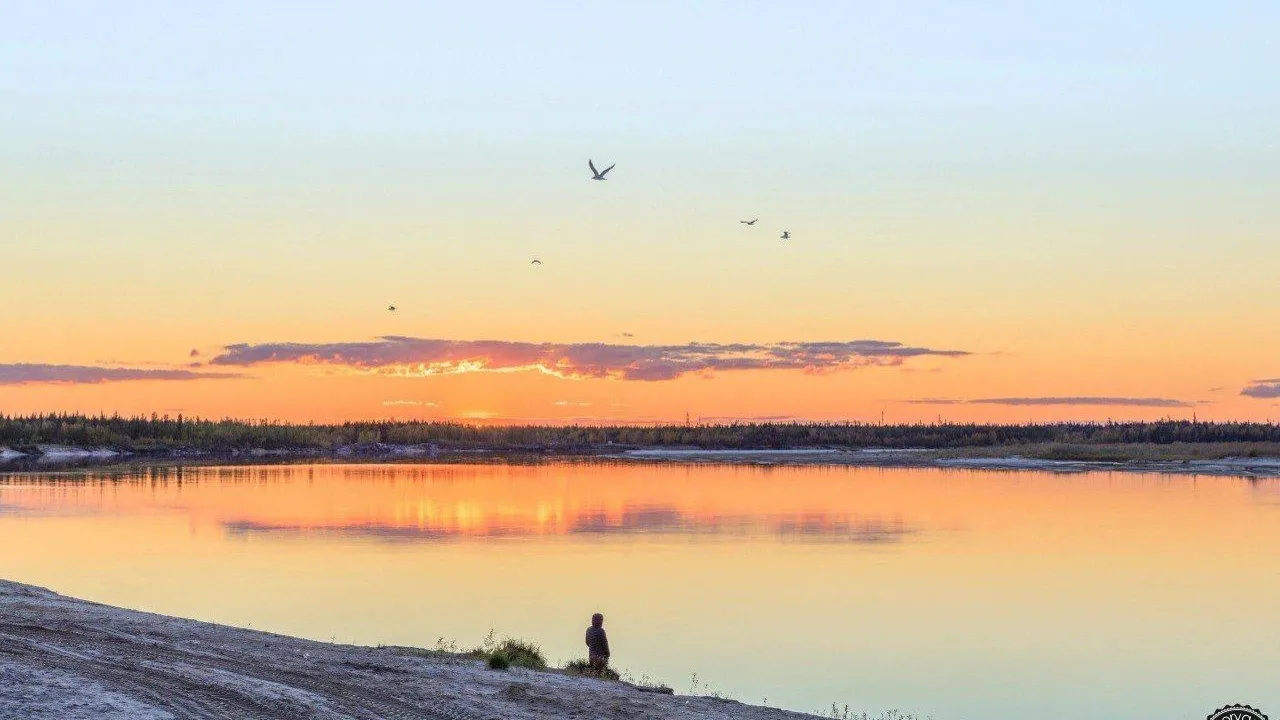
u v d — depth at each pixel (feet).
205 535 283.38
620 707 87.10
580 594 193.67
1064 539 278.26
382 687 86.33
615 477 586.04
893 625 169.37
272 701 76.43
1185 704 126.52
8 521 315.58
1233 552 254.06
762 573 220.23
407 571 220.43
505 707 83.41
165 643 97.04
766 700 124.36
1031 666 143.74
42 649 86.48
